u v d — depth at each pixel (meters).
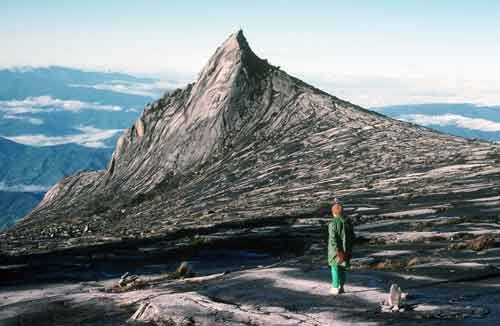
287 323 11.44
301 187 71.31
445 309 11.46
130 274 24.92
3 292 22.44
